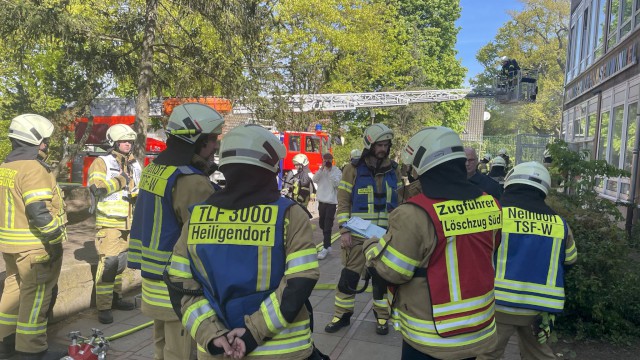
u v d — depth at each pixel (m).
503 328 2.96
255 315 1.84
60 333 4.42
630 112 10.32
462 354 2.17
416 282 2.23
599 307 4.45
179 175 2.69
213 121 2.78
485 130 61.31
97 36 7.50
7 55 10.21
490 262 2.30
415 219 2.18
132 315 4.96
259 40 8.66
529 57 52.06
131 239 2.88
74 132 15.35
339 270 7.11
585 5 15.48
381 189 4.64
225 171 1.99
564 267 3.02
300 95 10.23
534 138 19.67
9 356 3.84
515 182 3.07
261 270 1.89
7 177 3.56
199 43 8.62
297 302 1.82
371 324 4.84
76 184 16.16
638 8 10.13
